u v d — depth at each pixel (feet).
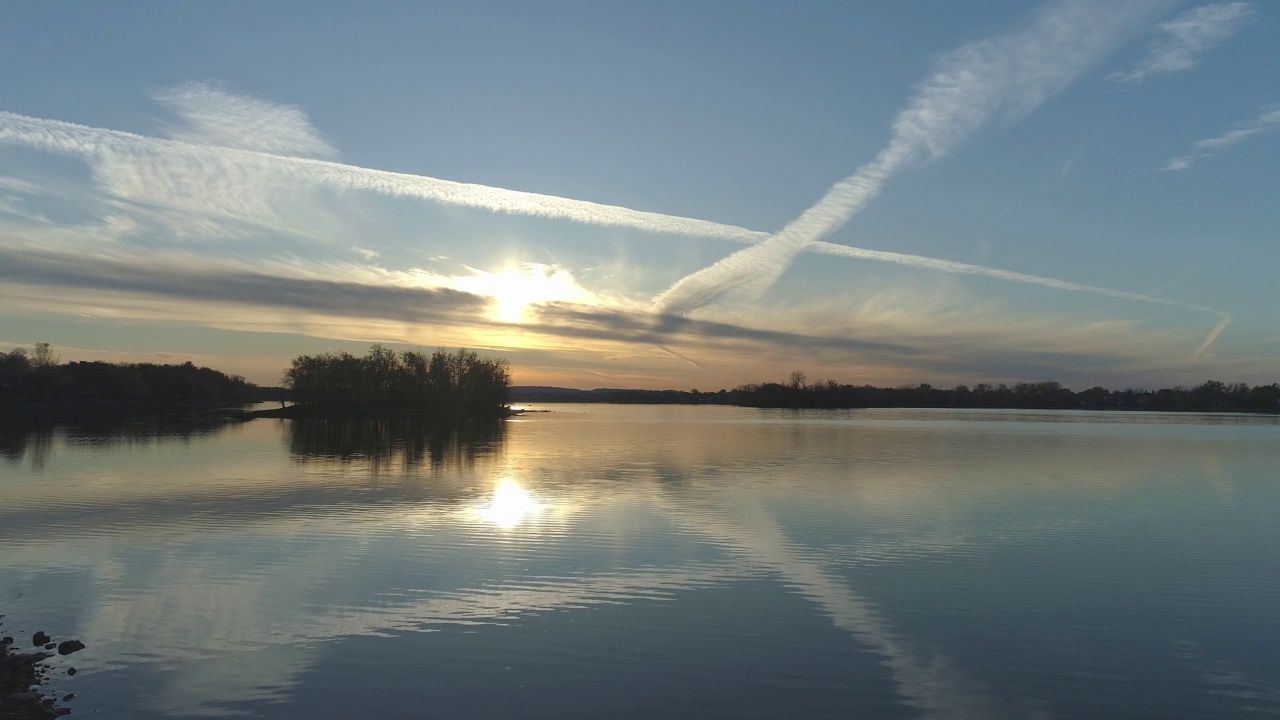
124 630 59.21
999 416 614.75
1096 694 49.57
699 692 49.26
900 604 66.85
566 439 283.79
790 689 49.83
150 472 158.81
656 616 63.31
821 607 65.82
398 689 49.29
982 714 46.70
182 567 77.41
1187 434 337.52
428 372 600.39
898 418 553.64
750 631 59.98
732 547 87.40
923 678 51.65
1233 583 73.87
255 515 106.11
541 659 54.24
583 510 111.45
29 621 61.16
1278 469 177.58
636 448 235.81
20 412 487.20
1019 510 113.39
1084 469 173.88
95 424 354.95
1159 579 75.05
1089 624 62.18
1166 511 113.91
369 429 345.31
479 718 45.62
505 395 638.12
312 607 65.05
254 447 228.22
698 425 422.00
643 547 87.15
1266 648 57.31
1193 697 49.24
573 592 69.62
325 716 45.65
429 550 85.05
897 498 124.88
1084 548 87.92
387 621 61.67
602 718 45.78
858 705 47.73
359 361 574.15
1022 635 59.57
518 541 89.76
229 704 46.98
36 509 110.83
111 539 90.12
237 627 60.03
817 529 97.86
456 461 188.34
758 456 205.87
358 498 122.52
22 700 46.39
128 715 45.24
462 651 55.52
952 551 86.07
